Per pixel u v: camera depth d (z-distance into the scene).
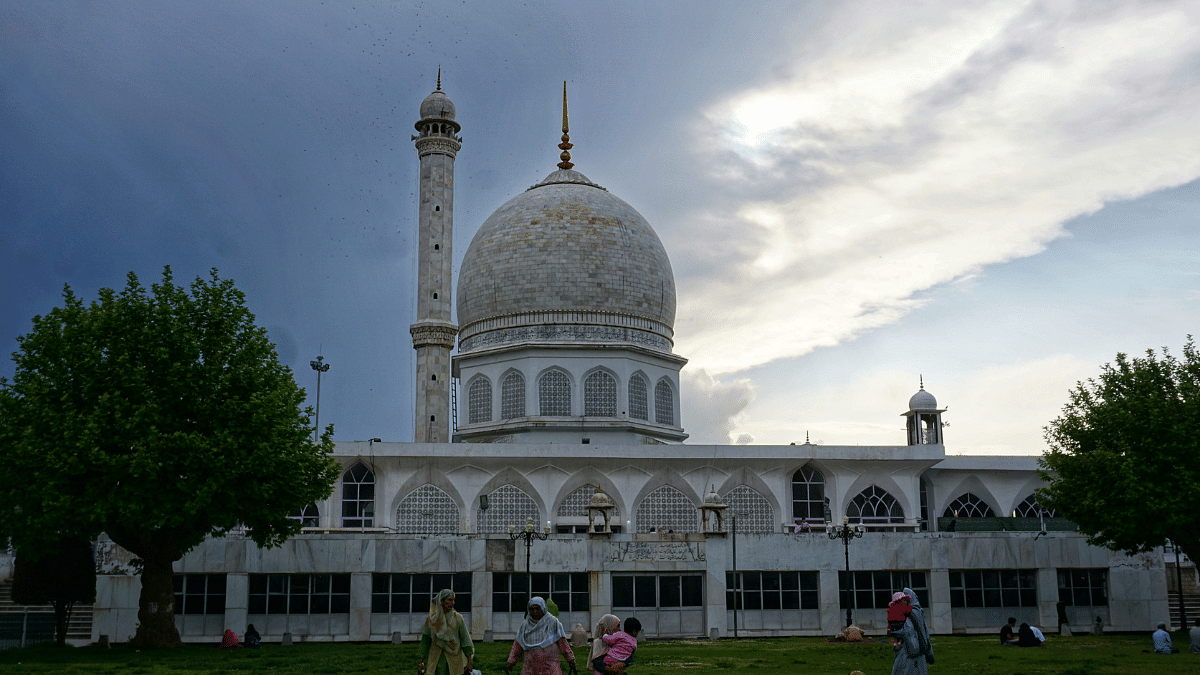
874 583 70.56
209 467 50.38
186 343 52.38
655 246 96.38
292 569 65.06
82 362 50.53
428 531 79.44
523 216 94.38
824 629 68.56
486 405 91.44
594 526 69.50
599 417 88.06
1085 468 64.94
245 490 51.81
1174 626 77.94
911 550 70.38
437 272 97.62
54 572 59.34
